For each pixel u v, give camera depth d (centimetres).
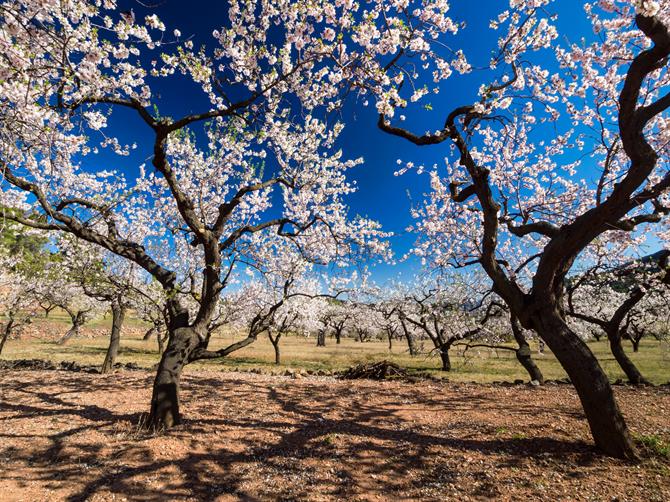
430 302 2092
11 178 584
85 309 2759
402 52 514
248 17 568
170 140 937
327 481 496
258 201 1174
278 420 754
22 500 432
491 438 627
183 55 541
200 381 1157
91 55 443
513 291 619
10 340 2753
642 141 473
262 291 1586
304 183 1039
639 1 370
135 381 1117
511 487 464
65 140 585
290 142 912
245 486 482
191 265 1219
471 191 684
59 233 1093
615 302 2009
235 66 634
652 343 3700
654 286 1105
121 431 650
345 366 2133
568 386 1126
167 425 668
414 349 2867
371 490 472
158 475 498
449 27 540
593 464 512
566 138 1063
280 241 1261
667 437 594
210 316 787
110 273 1189
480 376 1695
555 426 668
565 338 562
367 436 662
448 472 512
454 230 1380
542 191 1127
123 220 1241
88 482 477
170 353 714
